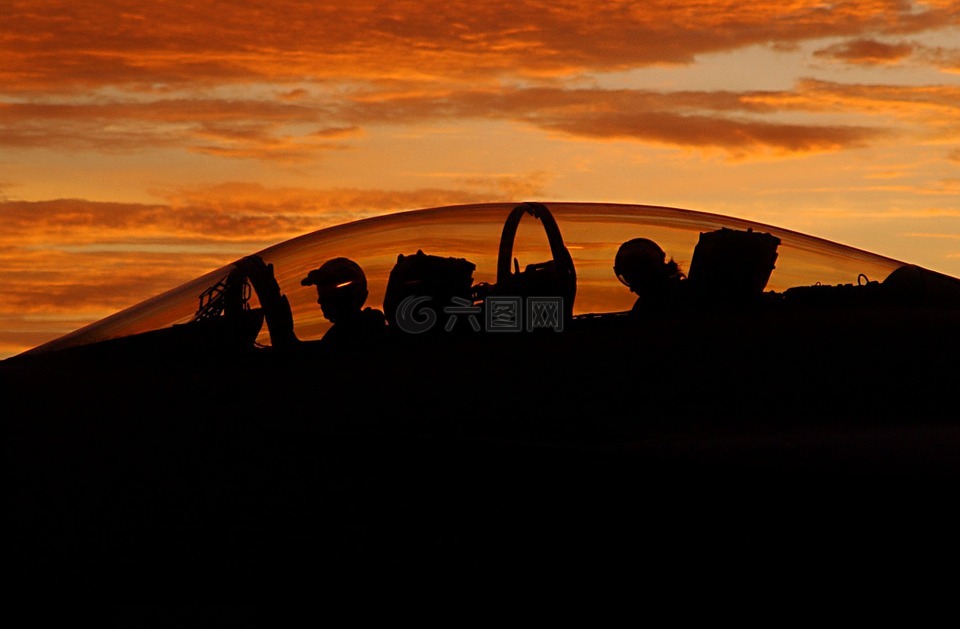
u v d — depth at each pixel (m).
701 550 14.39
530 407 15.40
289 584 14.79
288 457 15.02
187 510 14.78
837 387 16.09
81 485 14.77
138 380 15.80
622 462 14.74
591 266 16.80
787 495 14.27
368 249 16.95
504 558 14.76
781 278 17.58
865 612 14.13
